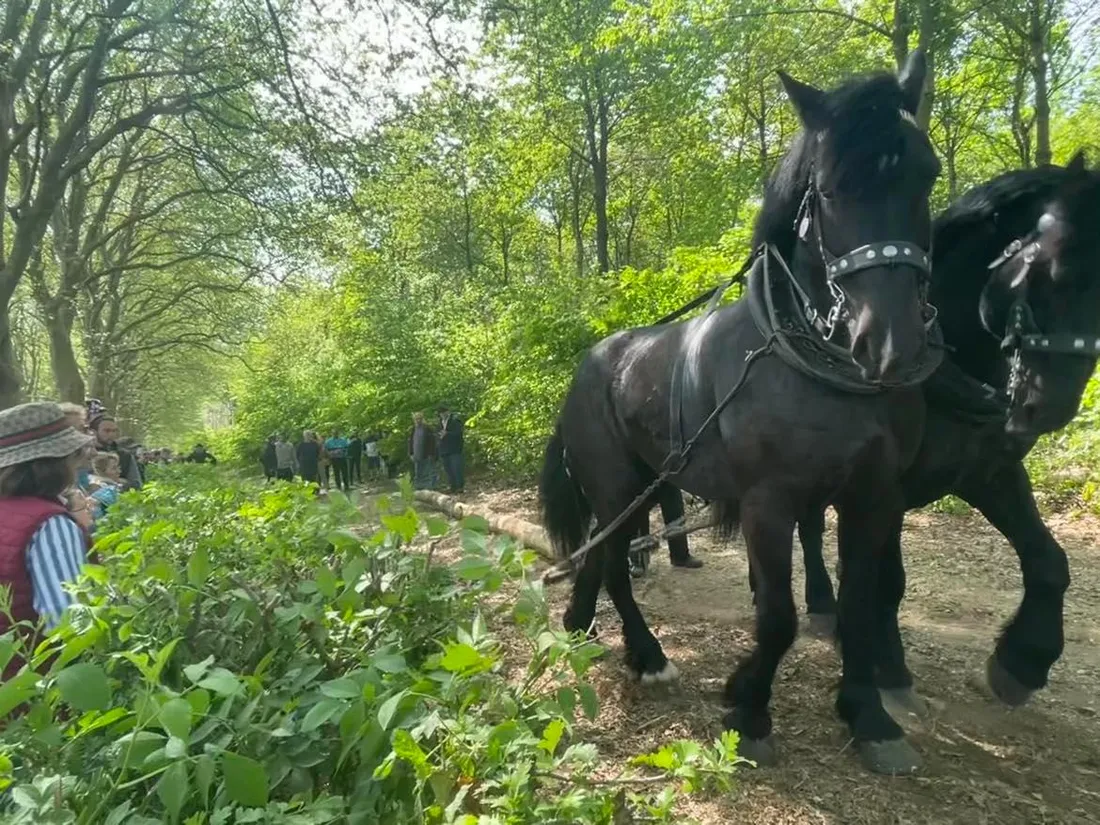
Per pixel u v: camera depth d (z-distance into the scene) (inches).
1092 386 287.6
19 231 425.4
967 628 177.2
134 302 970.1
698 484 124.6
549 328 412.5
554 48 679.7
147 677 62.6
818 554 172.4
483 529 90.3
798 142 106.3
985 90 651.5
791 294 108.4
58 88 475.2
